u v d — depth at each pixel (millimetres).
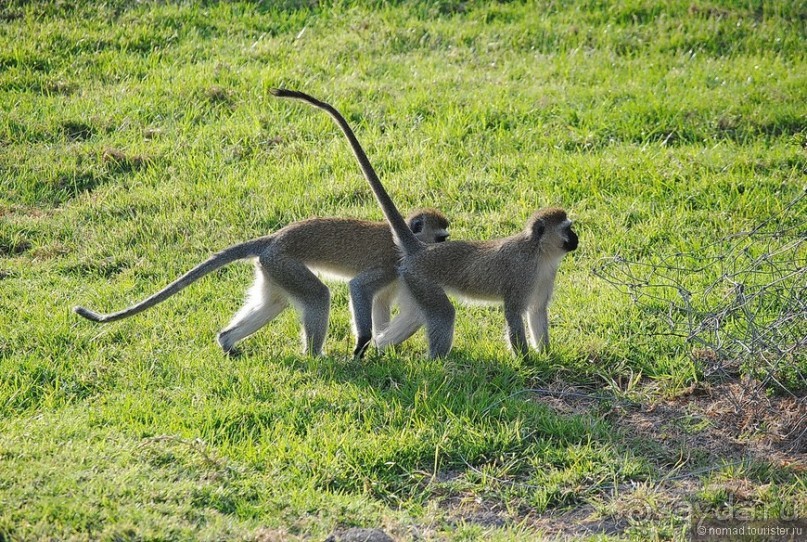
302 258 11703
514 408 10258
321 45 21156
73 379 10914
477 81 19656
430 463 9531
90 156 16969
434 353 11594
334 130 17781
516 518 8805
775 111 17938
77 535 7641
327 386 10656
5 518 7703
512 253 11484
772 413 10359
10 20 21188
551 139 17297
